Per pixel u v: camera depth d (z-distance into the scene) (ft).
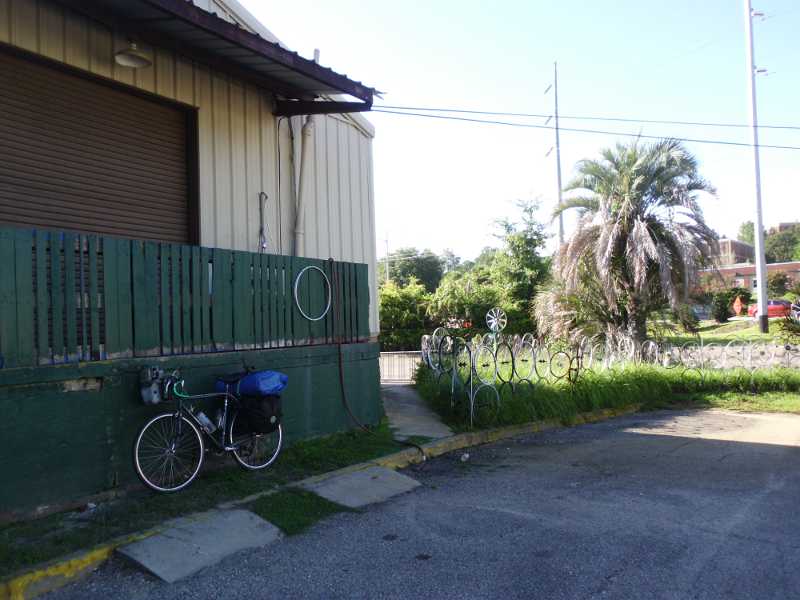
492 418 33.24
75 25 23.02
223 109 29.09
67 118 23.35
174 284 21.47
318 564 15.37
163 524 16.84
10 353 16.62
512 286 90.43
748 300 139.85
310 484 21.43
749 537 17.11
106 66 23.99
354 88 29.50
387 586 14.10
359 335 30.55
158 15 22.97
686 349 54.19
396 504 20.66
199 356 21.91
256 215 30.71
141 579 14.29
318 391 27.30
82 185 23.72
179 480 20.35
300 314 26.99
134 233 25.53
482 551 16.19
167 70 26.43
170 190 27.12
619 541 16.84
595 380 42.88
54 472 17.38
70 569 14.21
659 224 61.82
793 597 13.44
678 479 23.76
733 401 46.47
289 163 33.12
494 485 23.08
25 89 22.06
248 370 22.57
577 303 64.03
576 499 21.03
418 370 48.19
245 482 21.04
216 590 13.88
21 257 17.03
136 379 19.61
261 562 15.48
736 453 28.63
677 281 60.80
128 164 25.48
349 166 38.37
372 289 39.88
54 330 17.67
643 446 30.42
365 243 39.42
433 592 13.78
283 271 26.25
